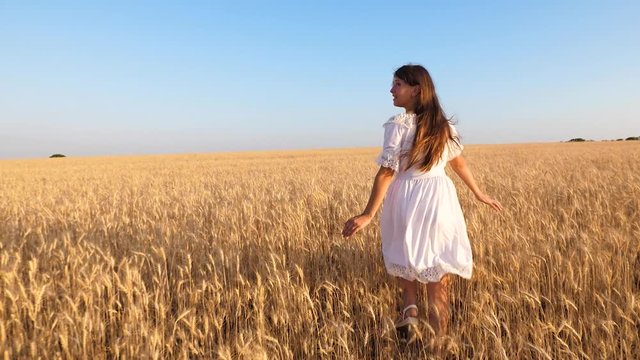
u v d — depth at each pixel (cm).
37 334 306
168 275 442
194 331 292
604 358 261
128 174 2238
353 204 712
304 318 324
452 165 341
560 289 343
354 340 327
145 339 283
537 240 457
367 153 5075
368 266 424
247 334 304
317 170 1986
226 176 1817
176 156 6025
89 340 289
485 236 446
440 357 272
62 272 394
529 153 3231
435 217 298
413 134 297
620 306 322
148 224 620
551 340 287
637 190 700
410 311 311
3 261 364
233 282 389
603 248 395
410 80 304
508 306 327
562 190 804
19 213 766
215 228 564
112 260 360
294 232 507
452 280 380
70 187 1441
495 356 264
